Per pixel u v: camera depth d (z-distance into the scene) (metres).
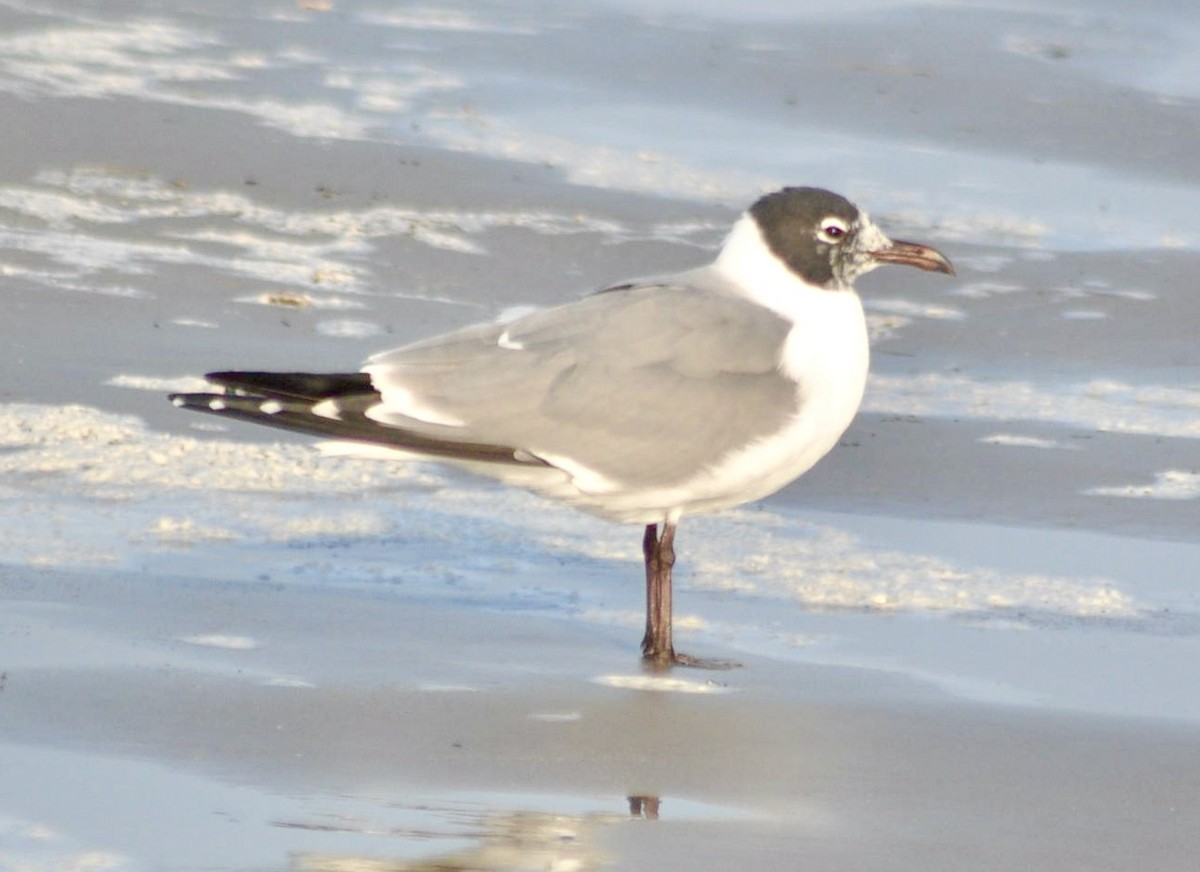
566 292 19.73
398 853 8.09
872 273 20.86
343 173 22.17
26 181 20.78
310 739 9.42
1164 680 11.08
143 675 10.13
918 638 11.76
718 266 11.80
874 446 16.05
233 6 28.38
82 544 12.37
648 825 8.59
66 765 8.88
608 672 10.84
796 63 28.09
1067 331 19.53
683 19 29.78
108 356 16.45
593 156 23.80
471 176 22.55
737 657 11.28
